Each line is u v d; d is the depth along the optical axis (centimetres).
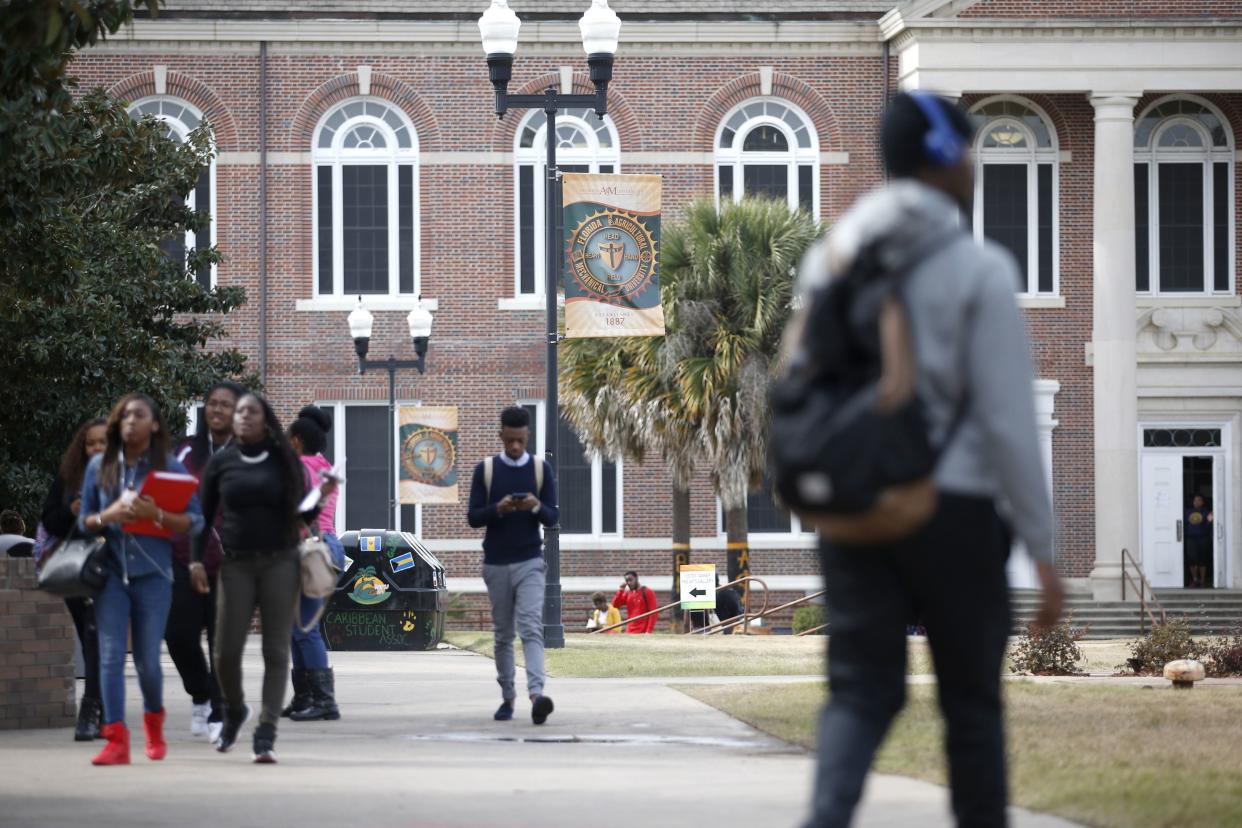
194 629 2605
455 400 9400
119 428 2338
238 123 9362
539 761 2306
